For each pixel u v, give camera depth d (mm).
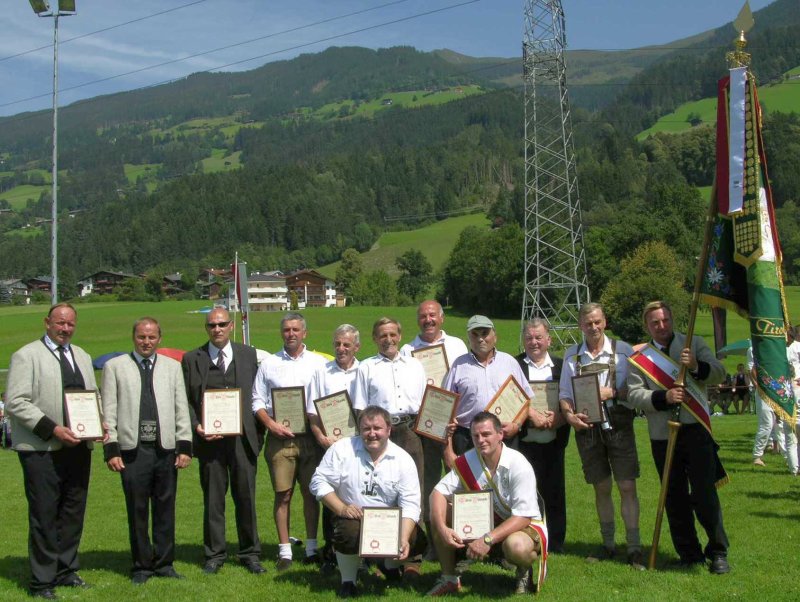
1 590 8930
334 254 198000
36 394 8984
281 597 8508
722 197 9109
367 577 9211
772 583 8461
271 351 75125
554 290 89375
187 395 9977
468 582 8930
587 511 12539
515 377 9953
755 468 15305
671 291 71188
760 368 8961
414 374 9953
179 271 177500
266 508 13883
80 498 9242
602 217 135875
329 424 9719
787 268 104250
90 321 99000
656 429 9453
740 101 9000
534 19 52969
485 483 8625
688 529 9336
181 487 16641
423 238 196375
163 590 8797
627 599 8062
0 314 108938
